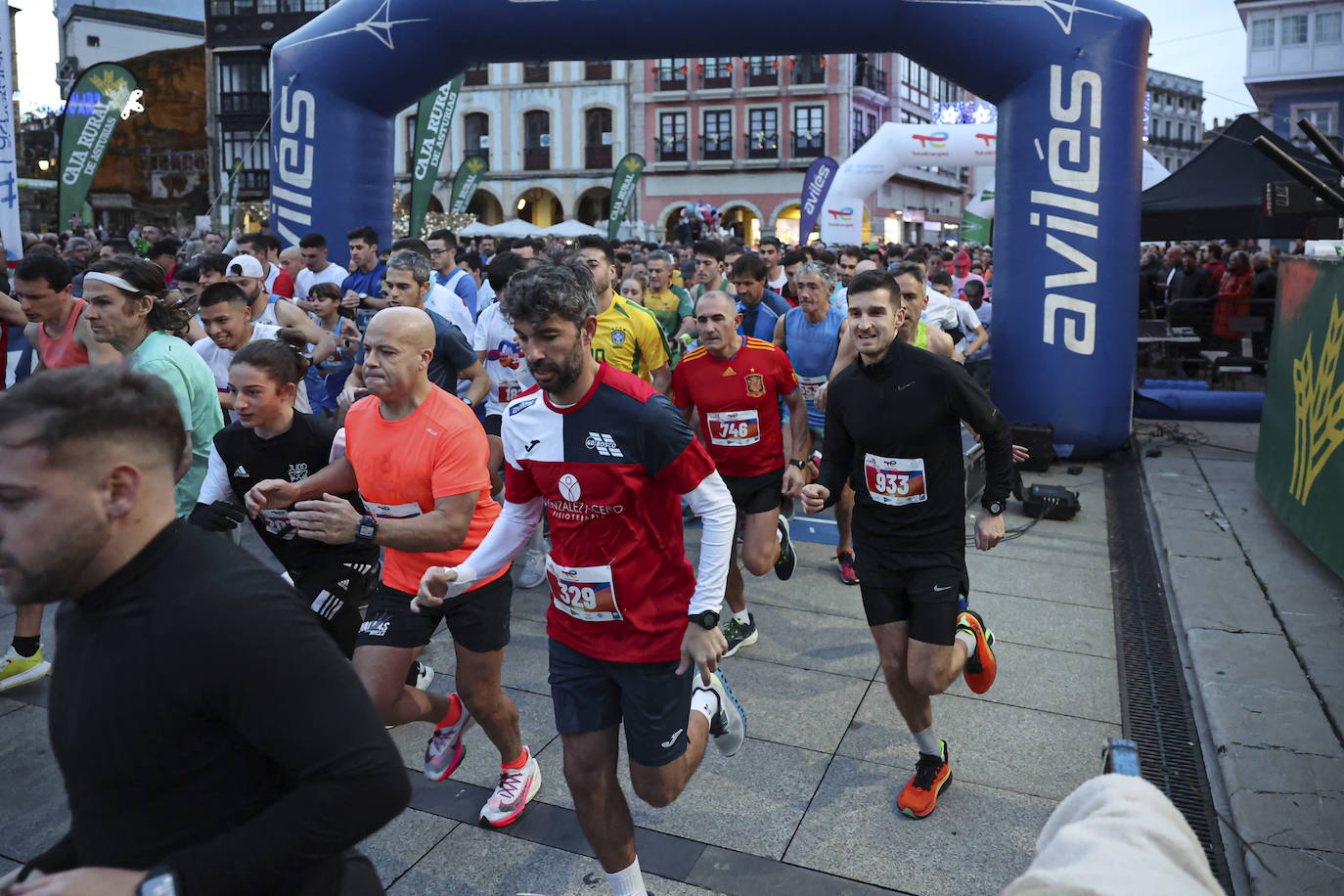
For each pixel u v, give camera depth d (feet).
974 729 12.13
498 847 9.71
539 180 144.46
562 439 7.59
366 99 28.19
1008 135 25.86
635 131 142.72
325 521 8.42
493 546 8.39
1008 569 18.45
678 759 8.13
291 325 18.61
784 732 12.06
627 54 27.14
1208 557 18.29
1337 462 16.62
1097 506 23.02
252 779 4.08
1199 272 47.62
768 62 138.72
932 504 9.91
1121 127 25.03
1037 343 26.07
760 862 9.41
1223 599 16.06
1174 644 14.90
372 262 22.12
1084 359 25.82
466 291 22.95
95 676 3.88
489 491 9.87
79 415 3.67
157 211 127.75
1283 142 39.47
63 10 136.05
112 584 3.87
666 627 7.84
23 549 3.72
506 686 13.48
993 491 10.11
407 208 81.30
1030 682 13.51
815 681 13.55
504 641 9.68
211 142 126.11
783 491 13.30
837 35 25.90
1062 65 24.76
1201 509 21.68
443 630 15.65
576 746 8.03
